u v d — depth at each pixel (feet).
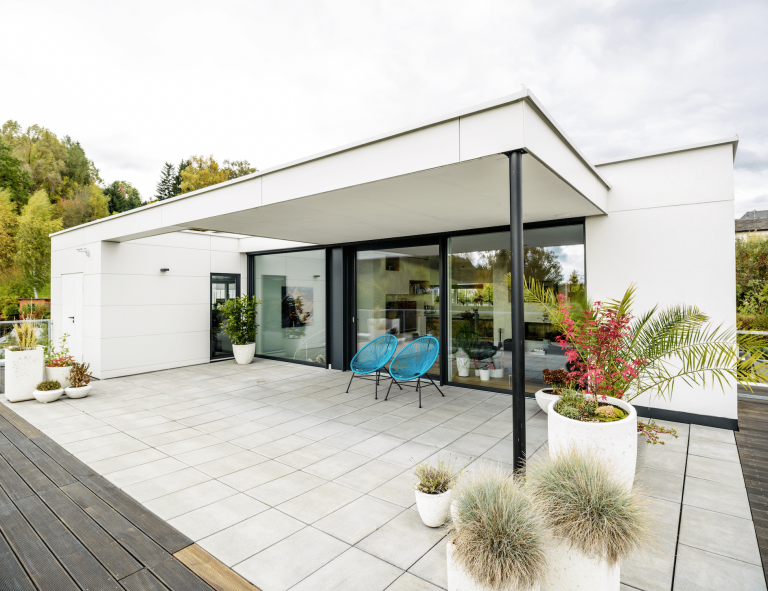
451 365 19.33
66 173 91.61
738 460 10.35
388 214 14.85
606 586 4.93
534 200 12.60
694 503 8.18
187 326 25.02
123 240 21.38
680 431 12.64
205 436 12.50
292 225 17.24
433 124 8.85
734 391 12.78
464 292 18.80
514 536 4.79
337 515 7.85
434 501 7.21
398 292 21.31
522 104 7.70
